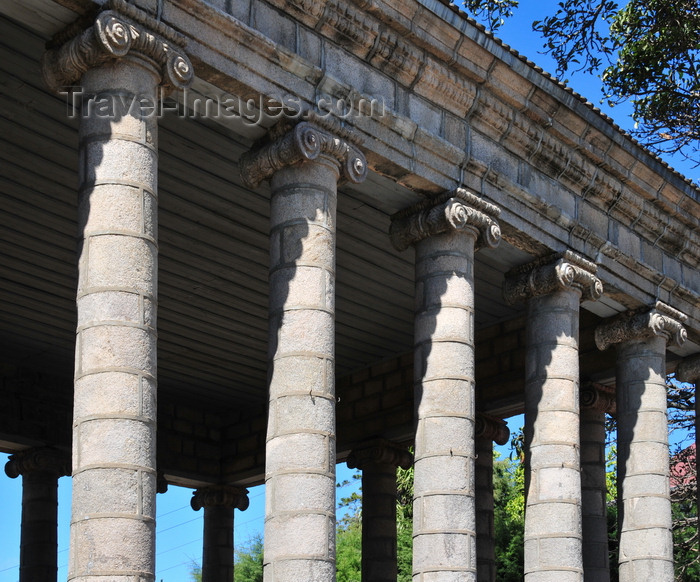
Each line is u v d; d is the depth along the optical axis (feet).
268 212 78.07
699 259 88.33
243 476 112.57
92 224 50.29
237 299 90.33
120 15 52.01
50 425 100.32
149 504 48.16
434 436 64.90
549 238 74.84
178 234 80.79
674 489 117.08
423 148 66.85
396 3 63.31
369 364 104.68
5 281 84.89
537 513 72.38
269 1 59.26
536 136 73.31
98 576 46.21
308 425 56.85
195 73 56.39
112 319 49.11
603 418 94.38
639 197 81.35
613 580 132.46
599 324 84.69
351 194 75.41
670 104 98.48
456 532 63.31
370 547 100.58
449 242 67.92
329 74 61.31
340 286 89.45
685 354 90.94
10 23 57.82
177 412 112.57
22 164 71.31
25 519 98.99
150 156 51.96
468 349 66.69
